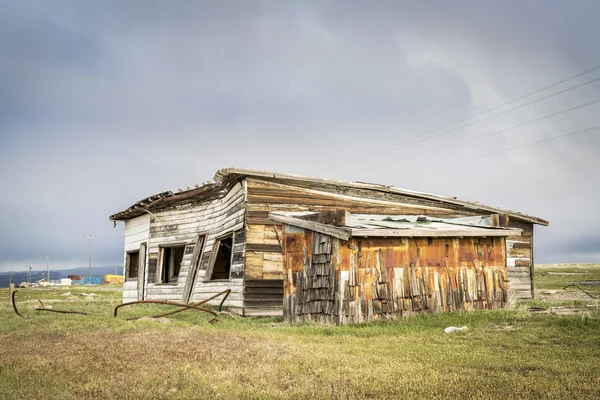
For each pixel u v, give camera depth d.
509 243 24.44
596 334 10.23
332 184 19.64
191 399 6.24
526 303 18.45
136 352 9.20
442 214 22.81
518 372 7.45
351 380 7.02
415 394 6.28
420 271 14.05
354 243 13.23
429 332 11.28
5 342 11.00
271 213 16.02
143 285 26.03
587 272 61.03
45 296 35.81
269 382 7.03
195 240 22.73
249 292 17.14
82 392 6.63
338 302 12.93
